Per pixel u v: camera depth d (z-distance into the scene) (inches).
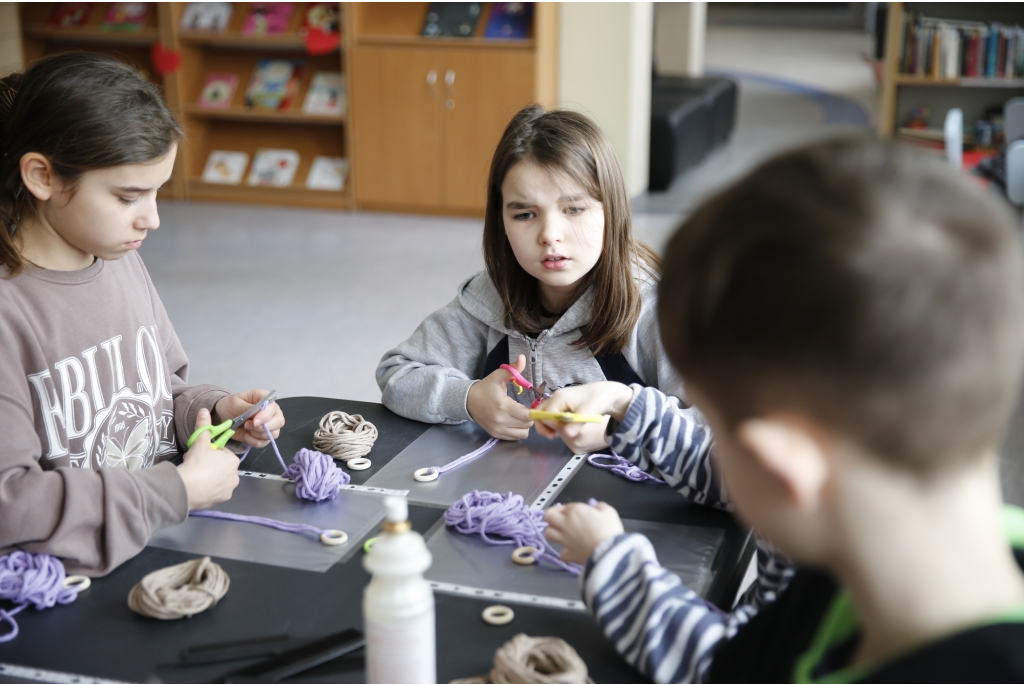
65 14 242.1
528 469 49.8
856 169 17.5
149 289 54.2
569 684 30.1
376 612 27.6
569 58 207.0
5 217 43.6
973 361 16.8
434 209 222.2
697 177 251.9
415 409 56.7
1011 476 100.2
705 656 30.0
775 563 35.4
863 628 21.0
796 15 665.0
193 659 32.7
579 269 54.5
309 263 185.5
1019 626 18.6
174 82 233.3
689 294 18.6
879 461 18.0
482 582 38.1
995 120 209.9
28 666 32.7
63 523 38.1
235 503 45.4
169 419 53.4
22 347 44.4
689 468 43.6
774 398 17.9
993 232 17.0
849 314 16.5
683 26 343.3
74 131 40.9
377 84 216.5
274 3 229.9
